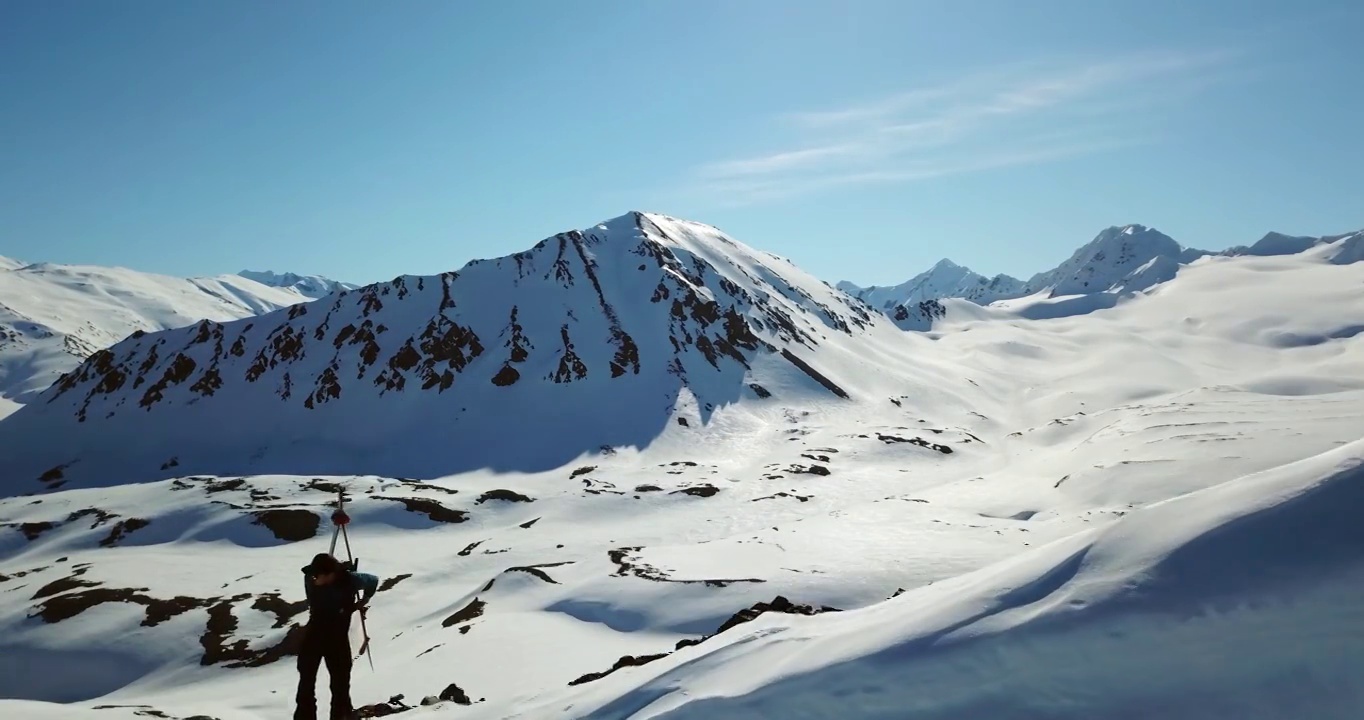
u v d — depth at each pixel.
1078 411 156.50
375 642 50.16
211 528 80.31
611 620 44.34
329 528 82.12
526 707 9.47
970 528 64.12
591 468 119.94
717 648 7.60
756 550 56.19
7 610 58.62
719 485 103.31
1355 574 4.64
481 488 106.69
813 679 5.86
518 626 42.72
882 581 47.03
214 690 43.94
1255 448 76.50
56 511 90.56
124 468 139.00
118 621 55.50
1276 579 4.86
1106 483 76.12
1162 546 5.55
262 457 138.50
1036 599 5.70
